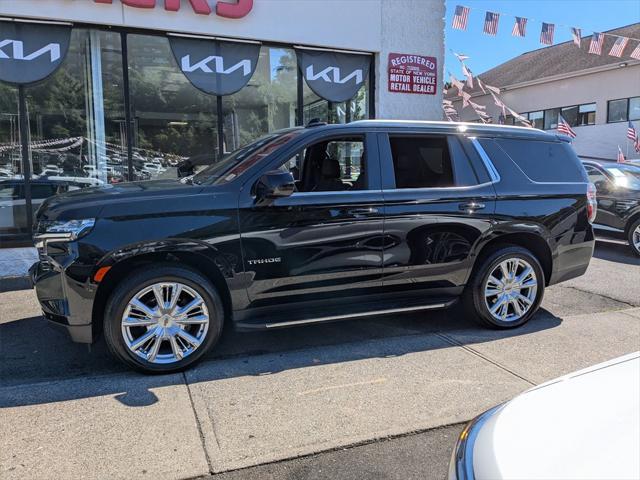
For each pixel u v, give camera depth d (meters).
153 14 8.02
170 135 8.84
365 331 4.92
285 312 4.31
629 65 23.39
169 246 3.80
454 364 4.13
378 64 9.55
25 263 7.27
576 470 1.54
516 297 5.00
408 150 4.71
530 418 1.88
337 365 4.10
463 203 4.65
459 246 4.67
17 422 3.18
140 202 3.81
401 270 4.51
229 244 3.96
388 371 3.99
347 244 4.29
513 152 5.02
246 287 4.05
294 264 4.15
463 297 4.96
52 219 3.74
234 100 9.08
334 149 4.83
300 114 9.39
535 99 28.17
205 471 2.74
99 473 2.70
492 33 10.20
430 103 9.99
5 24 7.50
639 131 23.30
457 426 3.22
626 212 8.99
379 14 9.39
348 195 4.30
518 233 4.92
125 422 3.20
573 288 6.71
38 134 8.14
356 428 3.17
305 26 8.93
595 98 25.11
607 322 5.27
